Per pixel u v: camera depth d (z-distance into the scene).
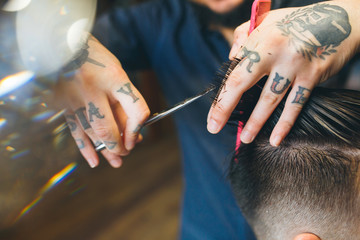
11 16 0.48
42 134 0.46
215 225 0.93
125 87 0.47
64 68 0.46
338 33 0.44
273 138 0.44
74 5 0.53
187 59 0.94
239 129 0.52
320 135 0.48
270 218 0.54
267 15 0.49
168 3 1.00
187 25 0.93
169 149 2.62
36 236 1.73
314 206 0.48
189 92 0.98
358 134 0.47
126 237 1.81
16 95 0.43
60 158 0.49
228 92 0.42
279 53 0.42
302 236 0.50
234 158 0.58
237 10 0.81
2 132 0.43
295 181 0.49
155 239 1.79
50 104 0.45
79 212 1.94
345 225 0.48
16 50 0.45
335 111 0.47
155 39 1.00
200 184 0.97
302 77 0.42
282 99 0.47
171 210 2.00
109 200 2.06
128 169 2.37
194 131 0.94
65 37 0.49
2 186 0.44
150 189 2.18
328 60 0.44
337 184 0.47
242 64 0.41
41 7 0.49
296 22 0.45
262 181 0.52
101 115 0.46
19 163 0.45
